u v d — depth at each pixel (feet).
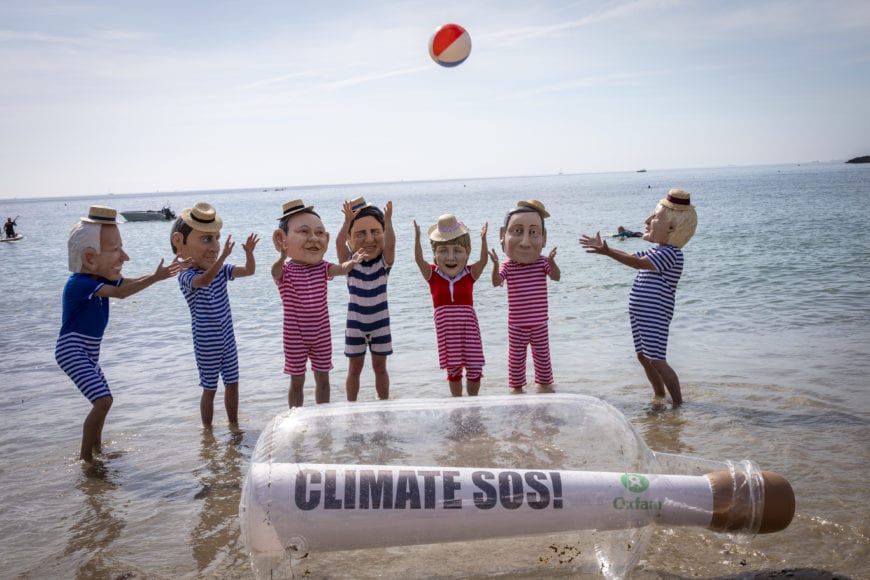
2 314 42.98
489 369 24.94
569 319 33.73
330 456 11.18
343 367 25.86
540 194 344.69
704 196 211.00
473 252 68.18
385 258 20.65
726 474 11.07
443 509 10.62
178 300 45.70
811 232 73.46
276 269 19.88
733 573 10.53
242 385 23.79
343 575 10.67
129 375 25.89
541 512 10.69
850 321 29.32
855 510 12.40
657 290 20.17
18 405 22.25
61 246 116.57
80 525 13.23
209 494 14.53
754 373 22.22
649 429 17.34
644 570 10.72
